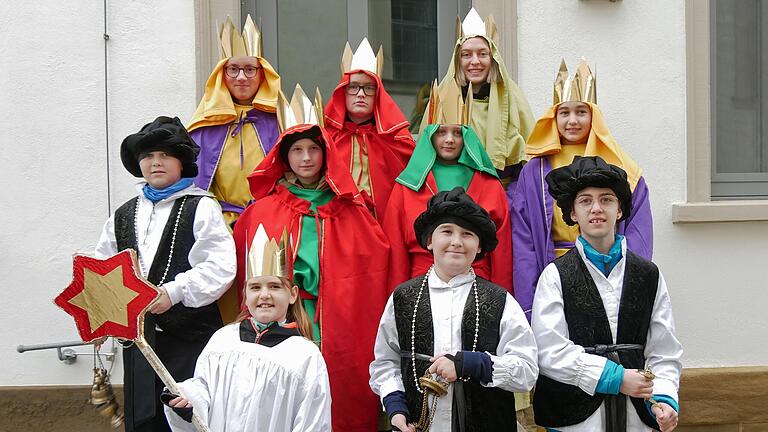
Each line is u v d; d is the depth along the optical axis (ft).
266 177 11.27
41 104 13.88
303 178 11.24
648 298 9.11
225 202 12.01
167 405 8.54
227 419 8.66
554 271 9.29
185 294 9.96
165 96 14.07
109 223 10.73
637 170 11.14
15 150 13.85
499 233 11.16
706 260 14.52
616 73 14.57
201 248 10.32
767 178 15.37
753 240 14.56
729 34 15.49
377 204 11.96
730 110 15.48
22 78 13.85
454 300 9.16
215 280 10.13
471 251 9.13
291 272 9.88
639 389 8.52
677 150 14.65
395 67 15.58
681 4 14.64
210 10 14.10
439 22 15.56
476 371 8.45
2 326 13.82
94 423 13.65
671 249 14.49
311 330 10.43
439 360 8.50
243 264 10.90
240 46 12.07
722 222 14.48
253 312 9.11
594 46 14.55
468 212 9.00
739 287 14.55
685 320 14.46
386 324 9.46
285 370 8.76
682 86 14.65
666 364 9.07
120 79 13.98
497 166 12.31
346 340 10.77
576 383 8.78
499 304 9.05
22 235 13.84
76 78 13.92
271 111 12.08
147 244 10.34
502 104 12.63
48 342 13.84
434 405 8.82
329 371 10.71
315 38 15.39
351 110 11.98
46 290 13.87
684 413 14.17
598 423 8.84
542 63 14.49
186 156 10.55
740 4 15.49
